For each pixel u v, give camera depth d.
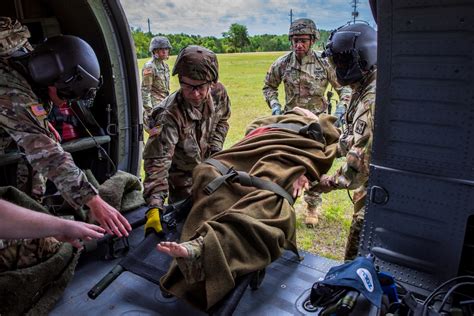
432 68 1.56
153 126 2.09
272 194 1.85
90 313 1.72
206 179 1.98
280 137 2.17
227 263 1.57
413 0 1.51
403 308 1.59
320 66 3.62
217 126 2.48
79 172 1.56
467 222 1.64
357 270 1.49
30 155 1.52
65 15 2.57
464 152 1.58
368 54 1.90
